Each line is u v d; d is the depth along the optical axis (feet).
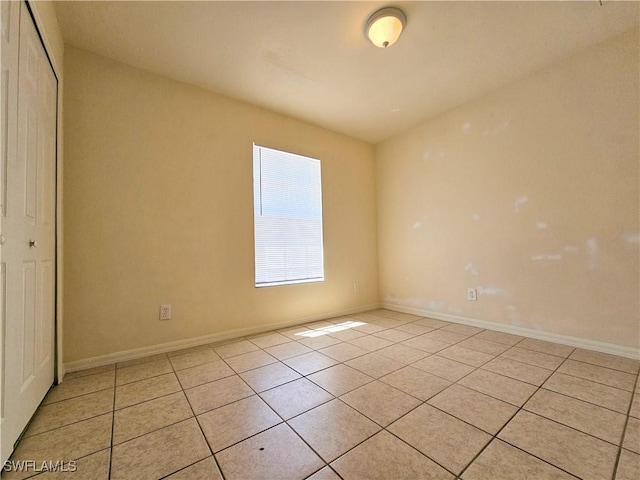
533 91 7.72
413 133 10.91
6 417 3.40
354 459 3.38
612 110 6.49
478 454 3.43
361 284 11.80
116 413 4.42
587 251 6.86
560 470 3.15
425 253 10.58
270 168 9.50
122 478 3.16
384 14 5.59
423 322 9.78
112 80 6.73
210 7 5.41
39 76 4.63
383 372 5.81
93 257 6.34
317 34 6.16
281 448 3.59
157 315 7.09
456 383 5.27
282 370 5.98
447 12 5.66
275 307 9.21
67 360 5.98
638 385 5.04
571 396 4.72
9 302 3.52
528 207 7.86
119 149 6.74
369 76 7.72
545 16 5.81
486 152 8.75
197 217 7.78
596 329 6.73
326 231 10.80
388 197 11.93
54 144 5.44
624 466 3.19
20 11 3.87
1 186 3.30
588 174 6.84
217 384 5.37
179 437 3.84
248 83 7.91
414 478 3.08
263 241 9.21
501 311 8.48
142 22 5.71
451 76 7.80
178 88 7.66
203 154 7.98
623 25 6.10
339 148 11.35
